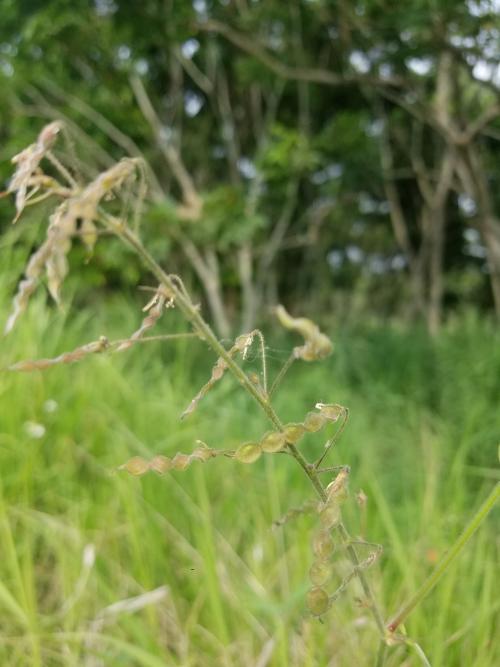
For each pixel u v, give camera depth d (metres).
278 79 6.44
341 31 5.41
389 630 0.77
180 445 2.26
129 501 1.70
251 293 6.82
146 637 1.37
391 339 5.89
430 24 4.50
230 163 7.22
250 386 0.65
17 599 1.56
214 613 1.43
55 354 2.38
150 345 3.18
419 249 10.14
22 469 1.89
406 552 1.81
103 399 2.37
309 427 0.66
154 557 1.72
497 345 4.40
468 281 10.85
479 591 1.67
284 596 1.65
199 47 6.77
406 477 2.50
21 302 0.52
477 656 1.40
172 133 7.14
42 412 2.14
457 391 3.98
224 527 2.00
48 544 1.81
